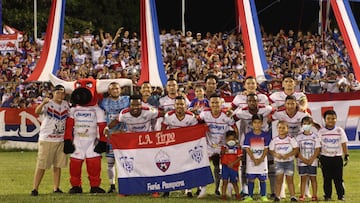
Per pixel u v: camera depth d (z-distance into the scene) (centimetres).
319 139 1245
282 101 1345
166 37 2720
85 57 2522
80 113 1328
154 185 1259
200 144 1263
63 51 2509
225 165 1245
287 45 2739
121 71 2236
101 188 1354
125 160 1263
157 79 1917
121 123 1350
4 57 2525
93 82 1343
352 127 1934
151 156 1263
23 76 2455
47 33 2020
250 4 2000
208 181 1257
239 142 1288
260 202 1208
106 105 1349
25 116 2202
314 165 1240
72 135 1330
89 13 3372
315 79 2162
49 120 1309
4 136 2216
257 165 1229
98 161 1334
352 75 2275
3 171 1683
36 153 2145
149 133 1264
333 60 2622
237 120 1280
